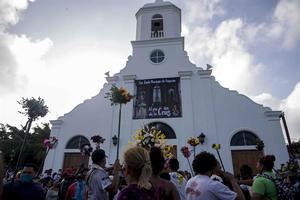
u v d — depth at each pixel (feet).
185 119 51.52
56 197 24.02
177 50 60.59
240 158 46.93
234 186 10.39
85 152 27.27
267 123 48.39
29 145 75.66
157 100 54.65
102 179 13.16
